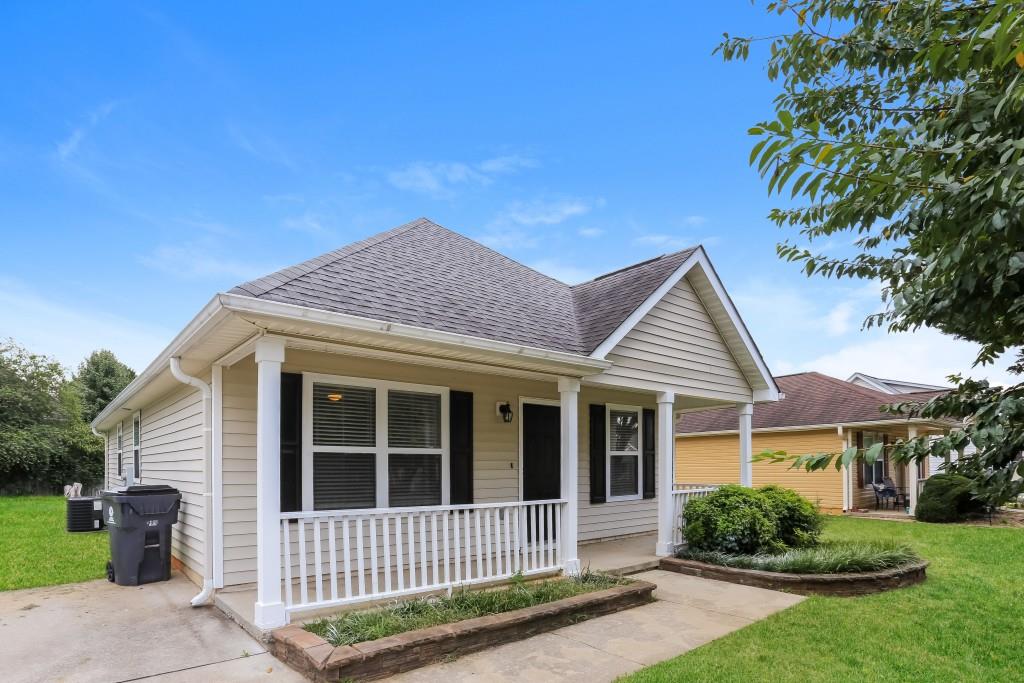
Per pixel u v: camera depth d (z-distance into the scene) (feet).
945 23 8.50
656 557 27.22
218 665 14.48
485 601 17.92
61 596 21.08
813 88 11.55
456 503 25.23
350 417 22.62
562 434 23.79
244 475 20.68
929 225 7.55
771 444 57.16
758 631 17.47
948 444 6.57
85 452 83.10
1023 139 5.74
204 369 22.22
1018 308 6.72
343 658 13.46
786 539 27.94
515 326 24.21
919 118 9.20
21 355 87.86
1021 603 20.89
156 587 22.31
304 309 15.85
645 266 32.58
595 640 16.71
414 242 29.91
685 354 30.12
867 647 16.20
